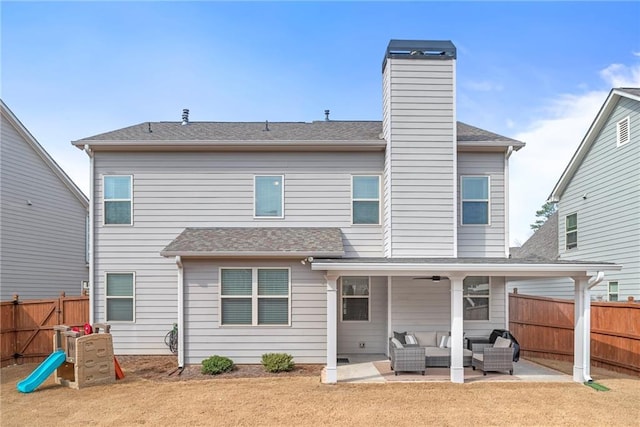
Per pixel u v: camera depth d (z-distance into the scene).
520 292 22.48
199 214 13.54
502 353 10.45
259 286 11.99
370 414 7.62
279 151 13.69
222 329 11.85
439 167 12.77
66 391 9.45
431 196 12.72
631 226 14.83
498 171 13.53
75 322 13.80
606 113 16.20
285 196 13.64
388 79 13.02
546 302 13.48
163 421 7.38
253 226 13.58
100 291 13.28
